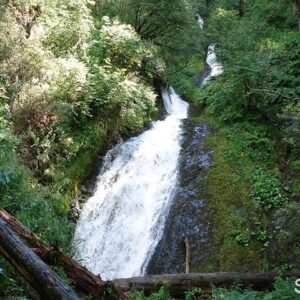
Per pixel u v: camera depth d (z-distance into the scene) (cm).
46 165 900
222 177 937
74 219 891
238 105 1131
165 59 1756
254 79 1047
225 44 1184
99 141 1058
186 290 656
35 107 881
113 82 1108
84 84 1016
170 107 1535
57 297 243
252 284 660
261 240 782
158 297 623
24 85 887
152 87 1389
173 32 1741
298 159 910
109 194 1002
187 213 891
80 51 1155
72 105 922
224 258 773
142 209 977
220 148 1045
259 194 859
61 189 898
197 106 1467
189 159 1051
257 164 948
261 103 1084
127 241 934
